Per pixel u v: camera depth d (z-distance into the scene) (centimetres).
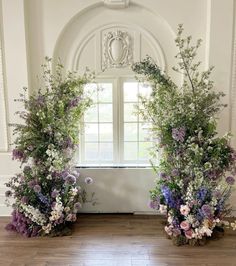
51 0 375
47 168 349
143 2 371
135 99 402
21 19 370
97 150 413
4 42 375
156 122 351
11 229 352
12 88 383
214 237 329
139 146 410
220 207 323
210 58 366
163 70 388
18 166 396
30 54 385
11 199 397
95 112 407
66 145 344
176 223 325
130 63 392
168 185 335
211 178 324
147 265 281
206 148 324
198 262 285
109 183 401
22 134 346
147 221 381
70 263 285
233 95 371
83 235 342
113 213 406
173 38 382
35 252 305
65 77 398
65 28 384
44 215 342
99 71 396
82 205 405
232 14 357
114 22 385
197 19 371
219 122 375
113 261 288
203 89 346
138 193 401
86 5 374
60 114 340
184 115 325
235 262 285
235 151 343
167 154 343
